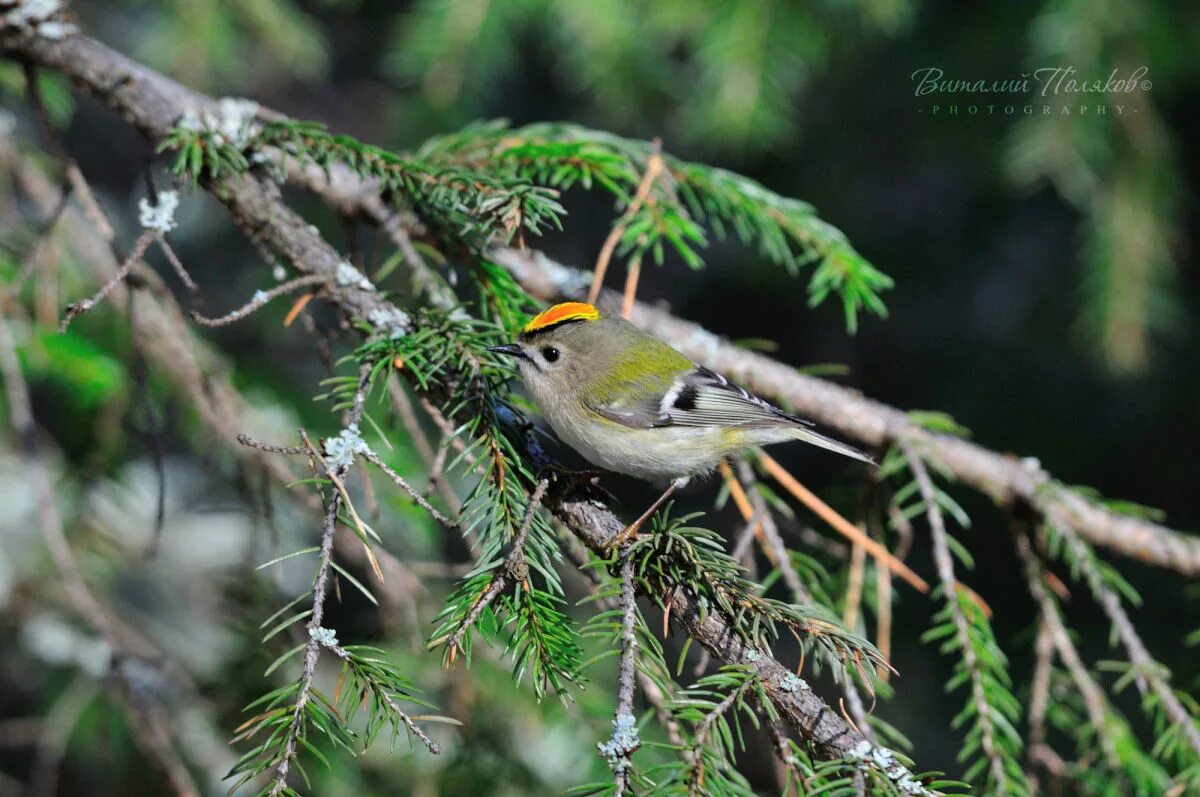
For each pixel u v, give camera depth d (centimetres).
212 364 818
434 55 1020
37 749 1057
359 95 1429
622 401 682
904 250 1307
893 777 444
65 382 836
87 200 684
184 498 1125
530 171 699
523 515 528
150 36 1122
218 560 1091
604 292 784
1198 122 1177
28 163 841
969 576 1188
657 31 1030
